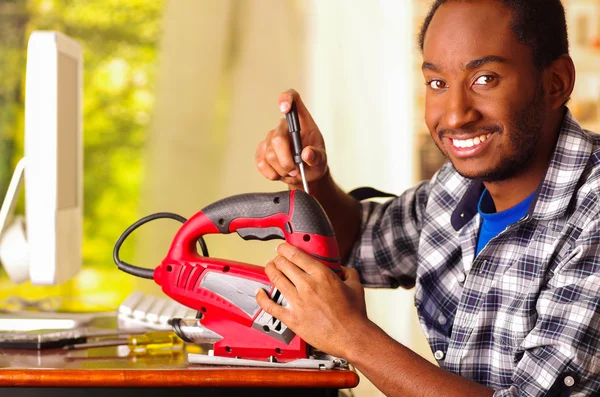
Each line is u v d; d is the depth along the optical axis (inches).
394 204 57.4
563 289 39.8
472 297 45.7
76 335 48.4
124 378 38.9
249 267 42.6
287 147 48.3
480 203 48.4
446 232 51.0
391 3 138.7
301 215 41.1
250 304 41.5
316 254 40.7
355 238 58.1
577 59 133.6
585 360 38.1
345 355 39.0
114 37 270.7
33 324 52.3
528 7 42.0
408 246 56.4
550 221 43.4
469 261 48.6
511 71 41.5
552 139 44.8
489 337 44.8
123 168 272.8
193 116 157.1
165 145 157.9
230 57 155.4
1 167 269.1
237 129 152.9
